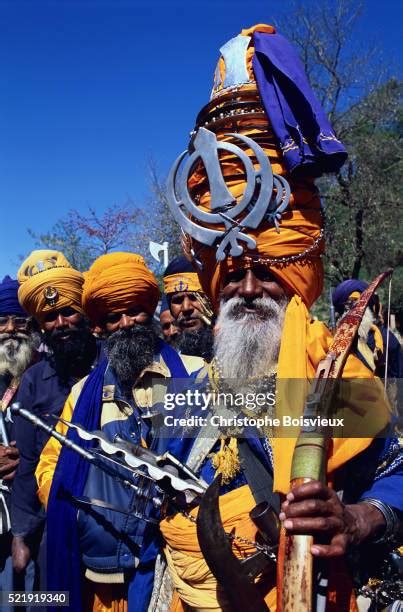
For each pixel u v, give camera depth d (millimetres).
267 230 1771
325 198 14398
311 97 1765
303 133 1760
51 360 2986
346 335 1522
